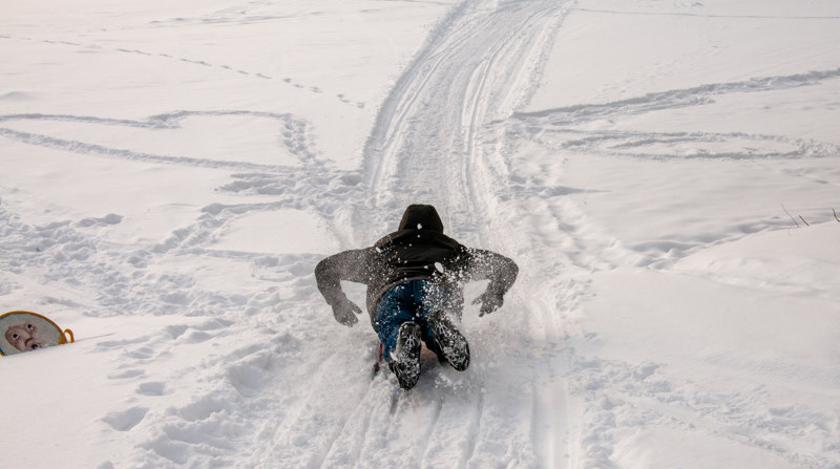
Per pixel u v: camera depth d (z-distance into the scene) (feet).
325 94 49.26
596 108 42.88
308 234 25.03
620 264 20.49
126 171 33.88
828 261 16.87
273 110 45.29
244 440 12.37
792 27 65.77
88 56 68.03
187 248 23.99
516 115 41.68
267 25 84.74
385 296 14.82
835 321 13.73
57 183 32.17
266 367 15.12
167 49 71.00
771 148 33.65
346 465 11.56
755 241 19.79
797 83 46.78
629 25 70.69
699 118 39.70
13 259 23.53
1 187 31.55
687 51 57.82
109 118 44.06
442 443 12.05
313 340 16.51
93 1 124.88
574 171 31.50
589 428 11.88
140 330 16.96
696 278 17.34
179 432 12.10
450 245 15.88
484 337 16.20
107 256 23.57
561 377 13.98
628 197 27.25
